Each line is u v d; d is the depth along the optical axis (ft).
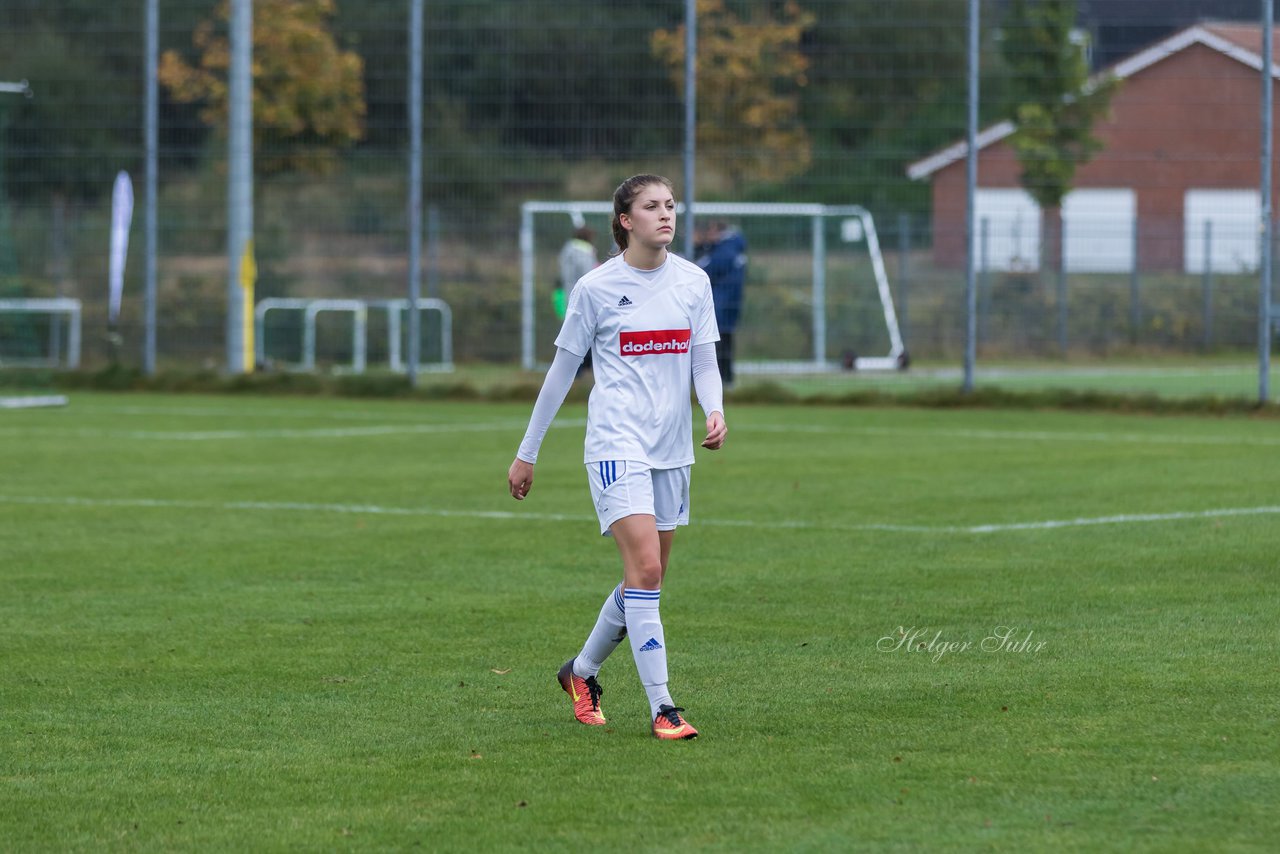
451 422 209.67
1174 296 243.81
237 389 251.19
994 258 252.42
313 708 71.05
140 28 265.75
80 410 225.56
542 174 257.14
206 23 300.20
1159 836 52.31
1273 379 233.96
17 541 117.19
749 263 281.33
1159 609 89.97
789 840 52.47
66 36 265.95
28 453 173.68
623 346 67.87
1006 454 169.78
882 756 62.03
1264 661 77.25
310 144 271.08
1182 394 228.22
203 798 58.03
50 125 265.54
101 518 128.06
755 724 67.31
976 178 231.30
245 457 170.40
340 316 302.04
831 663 78.18
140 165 267.80
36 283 277.64
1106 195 249.34
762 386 236.22
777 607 91.97
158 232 272.10
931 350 267.39
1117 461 162.50
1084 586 96.99
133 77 265.34
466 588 99.25
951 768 60.18
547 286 299.38
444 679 76.43
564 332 68.80
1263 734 64.28
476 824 54.70
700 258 240.94
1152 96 236.02
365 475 154.71
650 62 245.65
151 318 256.52
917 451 173.37
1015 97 237.45
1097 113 238.27
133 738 66.28
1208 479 146.82
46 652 82.38
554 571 104.88
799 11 238.89
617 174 268.21
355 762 62.54
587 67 245.45
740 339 277.23
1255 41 230.89
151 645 83.87
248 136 251.60
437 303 280.10
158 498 139.13
